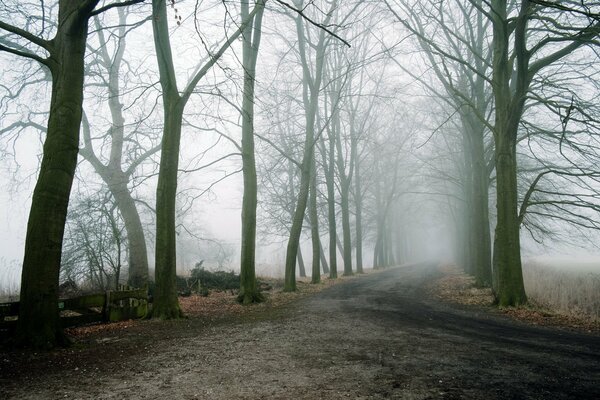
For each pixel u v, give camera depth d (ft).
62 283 53.98
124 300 34.24
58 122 24.91
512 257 41.47
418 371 18.34
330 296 53.21
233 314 38.55
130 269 58.80
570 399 14.85
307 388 16.01
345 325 30.99
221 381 16.98
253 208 49.62
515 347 23.30
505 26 40.40
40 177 24.34
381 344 24.12
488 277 62.90
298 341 25.11
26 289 23.24
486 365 19.36
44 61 25.66
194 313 38.86
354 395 15.16
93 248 51.03
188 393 15.51
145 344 24.48
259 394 15.35
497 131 43.96
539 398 14.94
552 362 19.92
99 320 32.04
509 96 43.75
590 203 42.60
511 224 42.01
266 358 20.86
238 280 67.15
